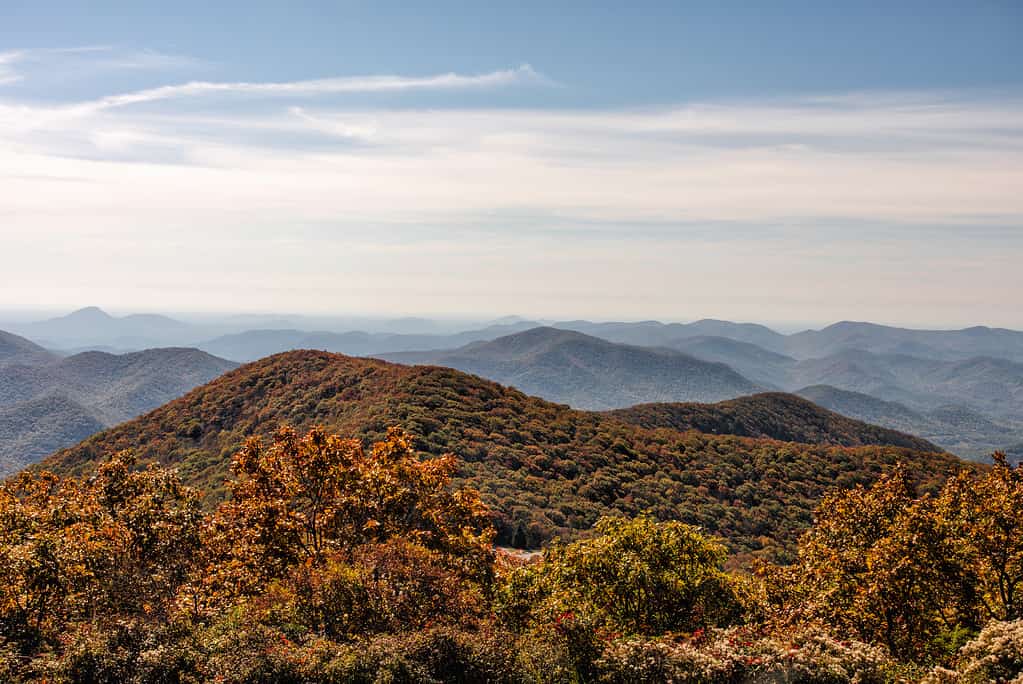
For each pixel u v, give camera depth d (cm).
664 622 1374
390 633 1212
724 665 1016
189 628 1201
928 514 1465
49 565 1305
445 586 1348
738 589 1499
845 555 1571
